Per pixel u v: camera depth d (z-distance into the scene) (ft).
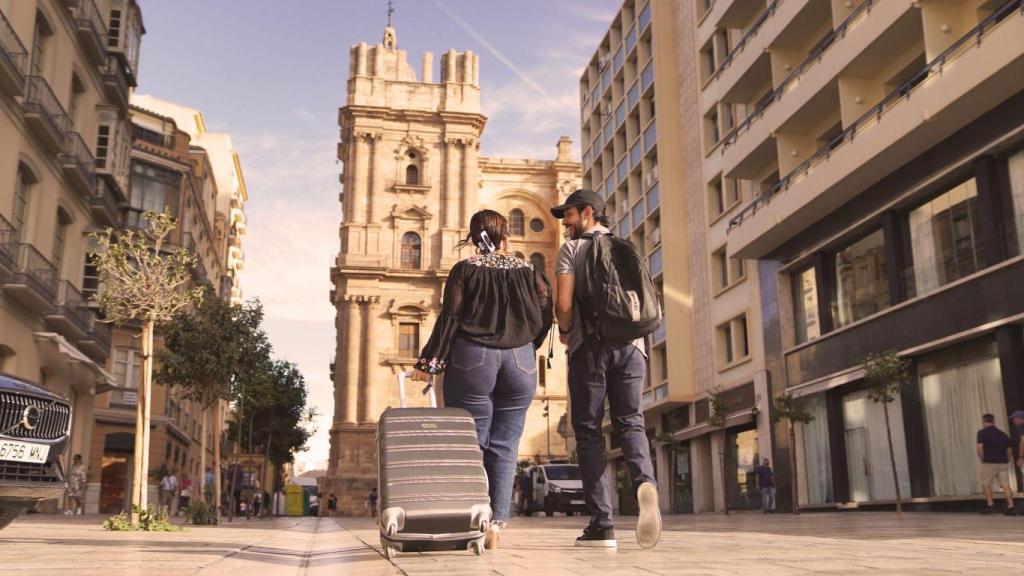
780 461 78.13
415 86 205.46
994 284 50.52
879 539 19.85
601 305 15.05
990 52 46.39
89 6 77.56
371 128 199.72
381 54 205.57
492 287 15.44
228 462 198.70
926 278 58.80
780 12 75.25
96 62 80.43
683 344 105.50
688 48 110.42
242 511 139.95
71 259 76.28
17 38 60.90
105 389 91.35
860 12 61.87
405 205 197.98
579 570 10.34
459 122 203.10
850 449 67.97
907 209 61.11
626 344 15.52
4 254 59.36
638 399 15.71
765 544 16.75
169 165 126.11
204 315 68.23
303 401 132.77
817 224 71.36
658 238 112.37
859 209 65.05
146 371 37.42
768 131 76.74
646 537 14.65
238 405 99.50
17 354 64.34
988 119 51.08
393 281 194.18
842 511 66.74
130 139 91.50
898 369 51.08
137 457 36.24
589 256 15.58
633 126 131.03
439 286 194.90
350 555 14.53
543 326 16.30
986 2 52.95
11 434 20.56
